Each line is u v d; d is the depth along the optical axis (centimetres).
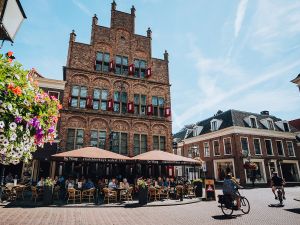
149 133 1892
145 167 1789
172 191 1444
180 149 3694
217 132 2909
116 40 2025
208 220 805
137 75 2034
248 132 2741
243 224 747
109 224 728
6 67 233
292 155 2973
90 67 1852
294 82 1731
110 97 1844
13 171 1580
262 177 2634
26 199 1205
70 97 1692
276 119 3294
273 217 855
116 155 1357
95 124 1736
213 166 2908
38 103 249
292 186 2677
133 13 2178
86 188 1255
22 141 222
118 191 1295
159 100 2033
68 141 1625
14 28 296
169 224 741
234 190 895
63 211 934
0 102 206
